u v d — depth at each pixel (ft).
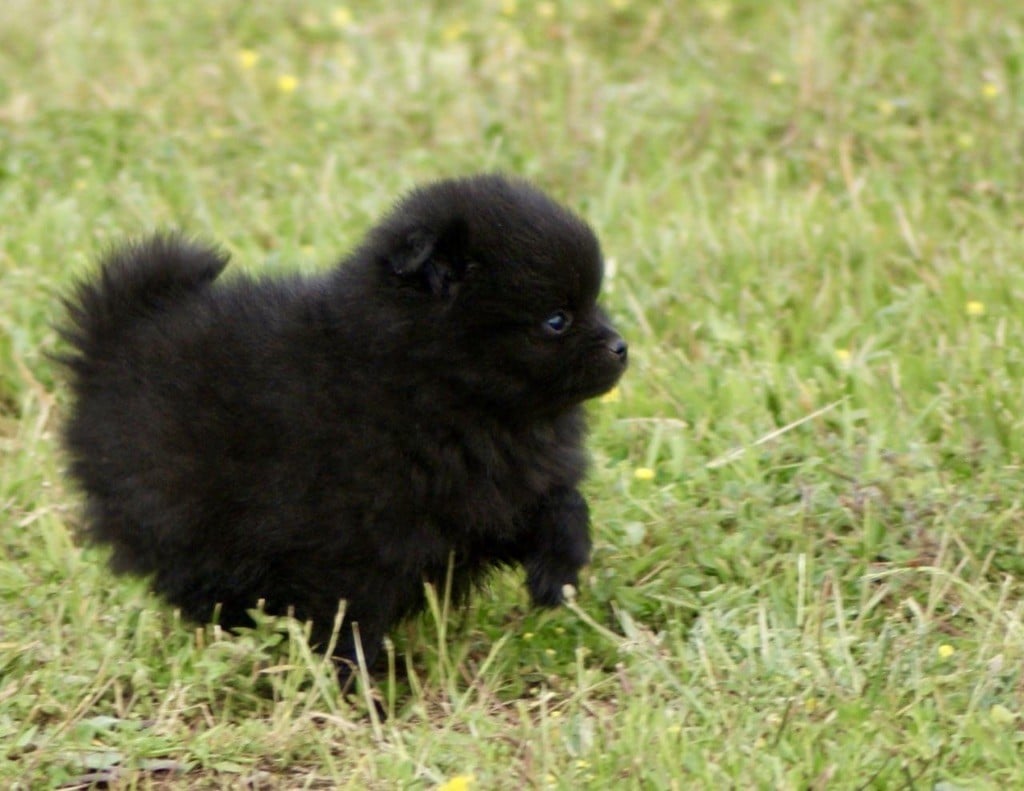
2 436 45.91
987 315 47.98
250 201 56.13
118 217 54.75
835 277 50.49
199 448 34.76
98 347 37.04
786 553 38.96
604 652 36.60
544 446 35.53
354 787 31.09
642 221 54.24
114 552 36.63
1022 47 62.03
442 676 35.35
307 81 64.85
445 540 34.68
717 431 43.98
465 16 69.21
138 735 33.47
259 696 35.53
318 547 34.04
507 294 33.63
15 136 59.52
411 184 55.67
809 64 62.80
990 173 56.75
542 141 59.82
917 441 42.57
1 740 33.19
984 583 37.35
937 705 32.91
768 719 32.50
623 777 31.07
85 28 67.15
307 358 34.53
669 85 64.44
